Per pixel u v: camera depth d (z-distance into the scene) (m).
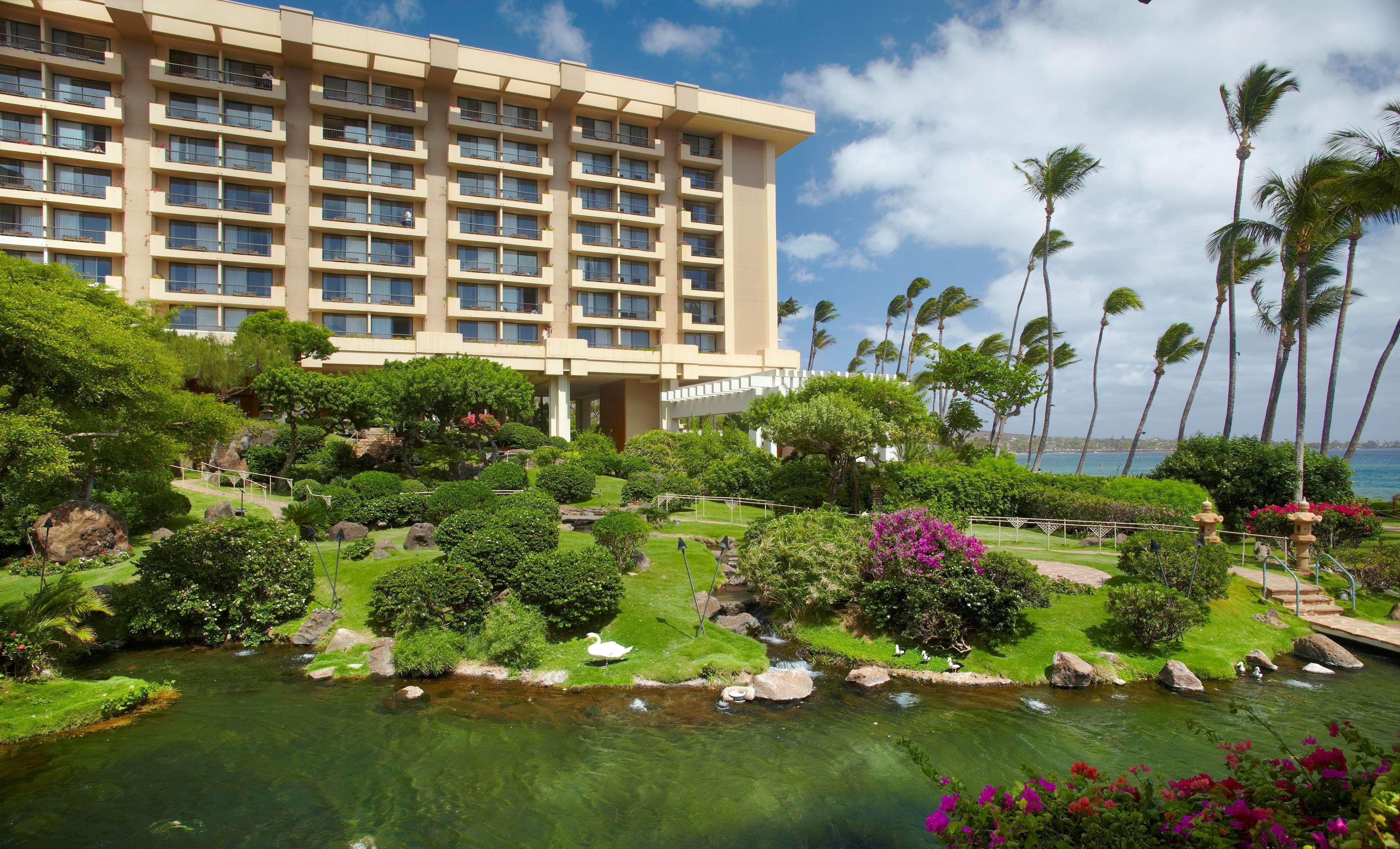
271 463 26.48
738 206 52.69
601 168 49.72
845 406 21.56
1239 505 21.61
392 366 30.91
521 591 13.11
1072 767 4.23
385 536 18.59
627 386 50.66
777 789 8.33
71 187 37.59
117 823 7.51
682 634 12.96
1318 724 9.91
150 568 13.45
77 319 12.12
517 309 47.28
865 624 13.42
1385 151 18.34
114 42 38.50
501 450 35.97
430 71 42.72
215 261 39.53
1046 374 36.97
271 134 40.34
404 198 44.12
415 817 7.69
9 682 10.51
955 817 4.07
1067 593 13.92
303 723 10.05
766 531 15.67
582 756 9.13
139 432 16.25
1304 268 20.98
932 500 20.45
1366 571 15.46
